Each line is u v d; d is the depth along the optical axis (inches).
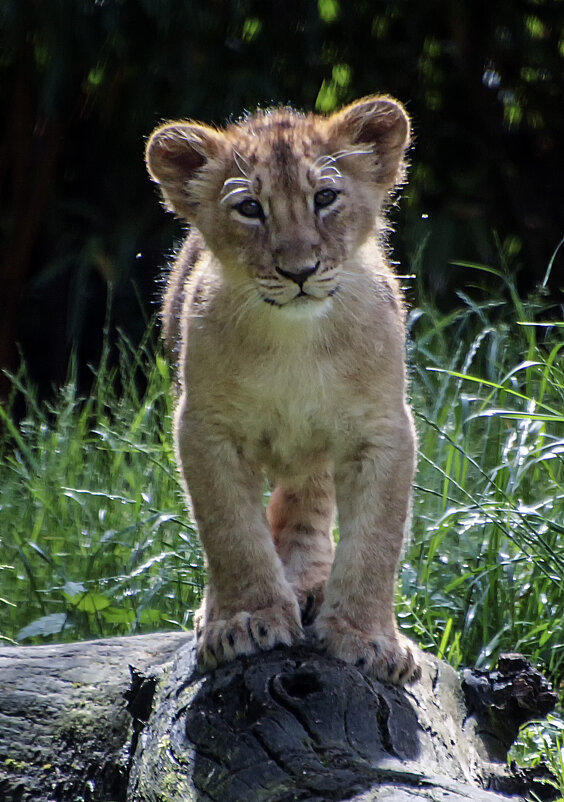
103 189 719.1
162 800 256.1
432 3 698.2
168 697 287.6
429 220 682.2
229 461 322.0
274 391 320.5
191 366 324.2
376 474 319.3
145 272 691.4
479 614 393.4
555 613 390.3
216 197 337.4
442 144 727.1
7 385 716.7
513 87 722.2
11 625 423.2
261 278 316.5
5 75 717.9
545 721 318.7
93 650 328.8
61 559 440.5
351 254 330.0
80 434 506.3
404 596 390.6
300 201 322.3
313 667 278.4
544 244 720.3
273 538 356.8
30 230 718.5
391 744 261.0
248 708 267.4
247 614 303.4
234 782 247.8
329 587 312.7
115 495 450.0
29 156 715.4
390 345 322.7
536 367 468.1
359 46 692.7
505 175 722.2
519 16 700.0
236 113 642.2
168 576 410.0
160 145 349.7
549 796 275.3
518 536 394.9
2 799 297.4
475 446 461.7
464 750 283.9
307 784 237.3
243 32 661.3
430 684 303.0
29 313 745.6
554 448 414.3
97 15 634.2
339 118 346.3
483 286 633.0
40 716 309.0
